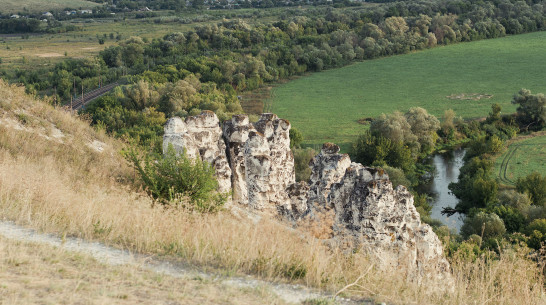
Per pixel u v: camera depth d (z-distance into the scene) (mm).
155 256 12414
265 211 21000
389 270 13539
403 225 15219
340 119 112938
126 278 10562
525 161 80375
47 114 29109
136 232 13656
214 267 12148
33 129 26328
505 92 128625
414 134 88000
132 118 90562
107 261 11555
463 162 84312
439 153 89562
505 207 57000
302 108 121125
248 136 21359
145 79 118250
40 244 12055
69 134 28203
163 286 10383
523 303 11898
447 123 96062
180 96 101125
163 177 19547
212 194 19734
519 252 13742
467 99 124875
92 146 28516
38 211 14195
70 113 31672
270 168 21062
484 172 72062
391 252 14961
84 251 12070
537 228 44312
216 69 129875
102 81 130125
